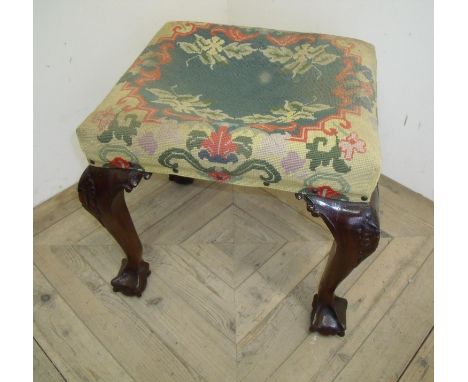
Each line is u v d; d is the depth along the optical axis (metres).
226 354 0.85
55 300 0.94
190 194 1.17
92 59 1.03
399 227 1.09
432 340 0.86
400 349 0.85
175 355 0.85
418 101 1.03
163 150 0.67
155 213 1.12
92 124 0.69
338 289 0.95
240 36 0.87
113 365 0.83
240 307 0.92
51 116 1.03
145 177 0.73
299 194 0.68
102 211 0.77
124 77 0.78
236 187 1.19
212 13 1.28
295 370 0.82
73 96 1.04
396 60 1.01
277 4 1.17
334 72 0.78
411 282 0.97
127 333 0.88
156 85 0.77
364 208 0.67
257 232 1.08
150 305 0.93
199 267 1.00
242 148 0.65
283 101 0.74
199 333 0.88
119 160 0.71
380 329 0.88
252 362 0.83
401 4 0.93
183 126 0.67
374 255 1.02
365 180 0.64
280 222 1.10
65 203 1.15
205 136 0.66
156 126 0.67
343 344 0.86
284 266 1.00
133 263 0.91
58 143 1.08
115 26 1.03
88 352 0.85
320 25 1.11
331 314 0.85
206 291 0.95
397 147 1.15
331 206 0.67
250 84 0.79
